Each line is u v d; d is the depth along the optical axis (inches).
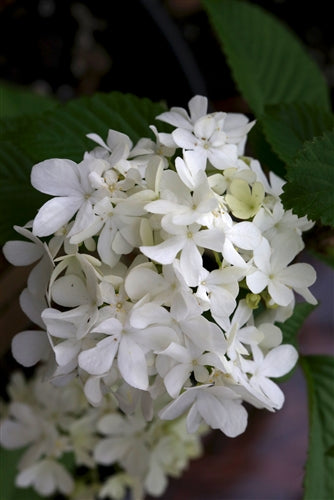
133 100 16.0
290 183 13.4
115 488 19.0
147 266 12.7
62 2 24.7
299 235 13.7
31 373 21.2
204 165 13.5
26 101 21.5
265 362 13.8
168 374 12.8
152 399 13.1
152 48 24.1
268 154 16.2
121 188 13.0
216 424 13.2
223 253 12.7
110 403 17.4
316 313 27.5
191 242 12.6
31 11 24.7
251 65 19.3
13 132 16.1
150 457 17.8
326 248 15.8
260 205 13.1
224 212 13.0
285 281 13.4
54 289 13.0
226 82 26.6
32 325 19.5
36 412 17.9
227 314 12.8
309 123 16.1
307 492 16.1
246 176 13.3
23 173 16.3
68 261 13.0
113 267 13.1
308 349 27.1
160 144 13.8
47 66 25.0
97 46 25.1
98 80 25.0
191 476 26.0
